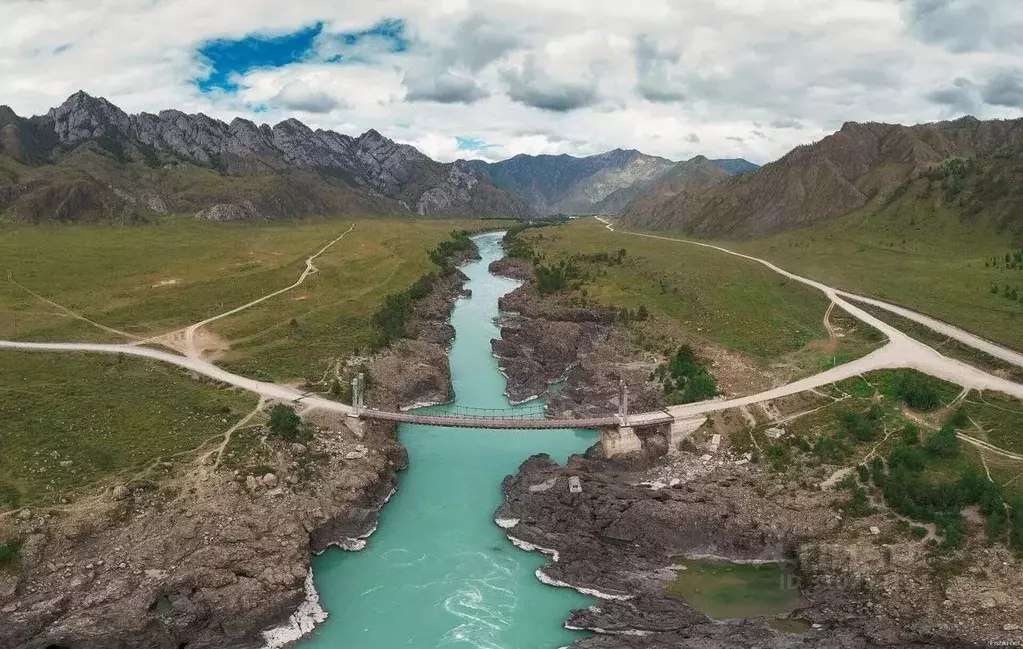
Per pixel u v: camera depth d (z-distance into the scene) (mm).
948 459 94562
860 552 82500
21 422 101062
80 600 73750
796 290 181750
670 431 107250
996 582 75688
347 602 80938
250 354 137750
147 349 136125
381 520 97250
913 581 77688
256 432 104125
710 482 98312
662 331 156500
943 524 83250
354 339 151375
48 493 85938
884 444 100062
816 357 134125
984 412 104938
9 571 75062
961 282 164875
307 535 87625
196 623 74000
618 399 129125
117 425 103500
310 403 114438
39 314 150625
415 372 137625
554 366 152625
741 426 108938
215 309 165625
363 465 101688
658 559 87500
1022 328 133500
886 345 133500
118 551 79750
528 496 98500
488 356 163375
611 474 102562
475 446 118438
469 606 80312
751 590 82188
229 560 79875
